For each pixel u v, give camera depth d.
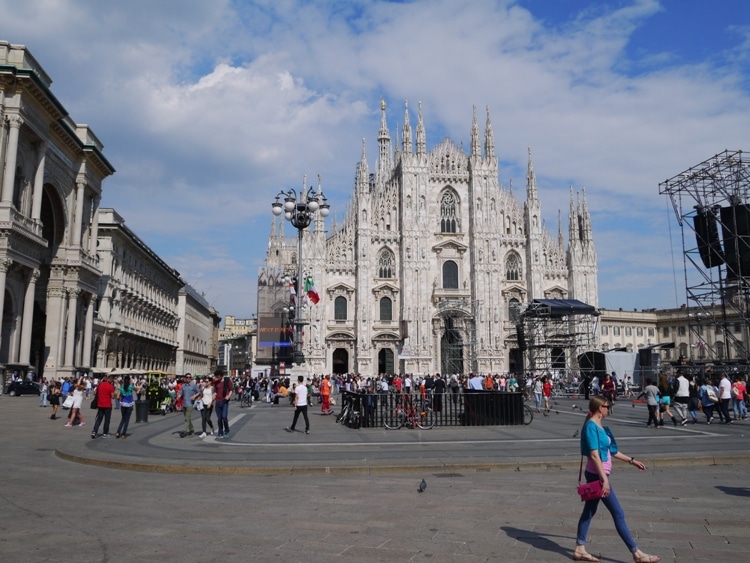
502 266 90.81
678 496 14.27
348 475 17.39
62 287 68.19
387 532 10.81
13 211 54.25
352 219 89.81
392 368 86.88
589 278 90.94
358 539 10.34
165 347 124.88
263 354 85.31
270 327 85.94
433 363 88.06
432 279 89.75
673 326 115.62
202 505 13.07
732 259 47.62
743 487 15.45
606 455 9.48
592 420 9.51
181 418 37.66
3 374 53.81
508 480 16.47
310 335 83.75
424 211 89.81
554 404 51.03
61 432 28.14
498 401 31.45
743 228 46.97
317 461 18.59
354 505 13.10
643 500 13.80
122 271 93.50
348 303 87.69
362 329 85.69
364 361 85.06
